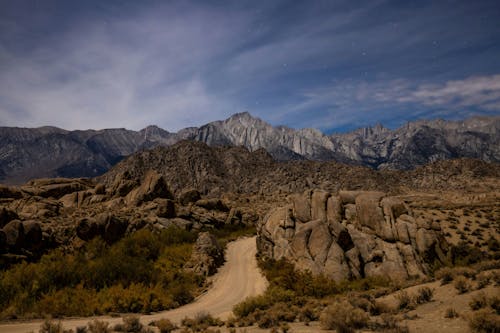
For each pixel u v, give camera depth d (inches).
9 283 1053.8
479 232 1636.3
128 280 1256.8
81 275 1201.4
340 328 530.3
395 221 1352.1
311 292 1114.1
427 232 1298.0
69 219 1946.4
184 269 1583.4
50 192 2689.5
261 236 1780.3
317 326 609.9
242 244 2274.9
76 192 2696.9
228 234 2549.2
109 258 1380.4
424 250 1267.2
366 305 663.1
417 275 1179.9
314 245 1332.4
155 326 770.2
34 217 1859.0
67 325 792.3
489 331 430.6
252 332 636.7
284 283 1198.3
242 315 898.1
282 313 750.5
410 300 670.5
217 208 2979.8
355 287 1118.4
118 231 1760.6
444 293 665.6
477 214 1918.1
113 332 649.0
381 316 588.1
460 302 576.7
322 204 1549.0
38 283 1082.7
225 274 1625.2
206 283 1491.1
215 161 7780.5
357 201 1459.2
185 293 1270.9
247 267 1708.9
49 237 1508.4
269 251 1635.1
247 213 3228.3
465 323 474.3
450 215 1985.7
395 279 1164.5
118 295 1093.8
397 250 1278.3
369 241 1343.5
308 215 1553.9
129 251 1615.4
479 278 655.8
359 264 1280.8
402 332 479.2
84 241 1603.1
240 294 1318.9
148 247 1705.2
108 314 999.0
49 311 952.3
